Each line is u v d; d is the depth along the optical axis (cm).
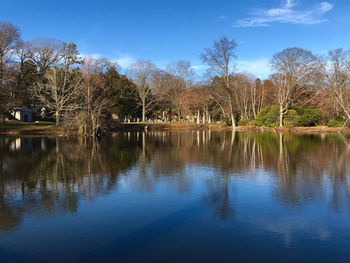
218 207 784
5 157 1670
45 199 860
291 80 4522
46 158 1633
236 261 513
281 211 754
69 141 2739
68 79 4866
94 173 1216
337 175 1170
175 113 7300
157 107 7119
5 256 535
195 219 700
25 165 1409
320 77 4231
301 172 1229
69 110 4416
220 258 522
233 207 786
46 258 527
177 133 4141
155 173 1214
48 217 718
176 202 827
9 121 4941
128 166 1376
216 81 5919
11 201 845
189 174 1193
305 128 4175
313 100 5084
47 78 4906
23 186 1006
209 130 5009
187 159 1588
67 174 1196
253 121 5156
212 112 6531
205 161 1519
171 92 6712
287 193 915
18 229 649
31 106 5488
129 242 584
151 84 6662
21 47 4800
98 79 4091
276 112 4681
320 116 4522
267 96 6384
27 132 3772
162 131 4769
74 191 941
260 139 2908
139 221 689
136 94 6606
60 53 5212
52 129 3975
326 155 1716
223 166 1373
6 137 3216
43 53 5162
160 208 778
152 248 559
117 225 666
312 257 526
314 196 884
